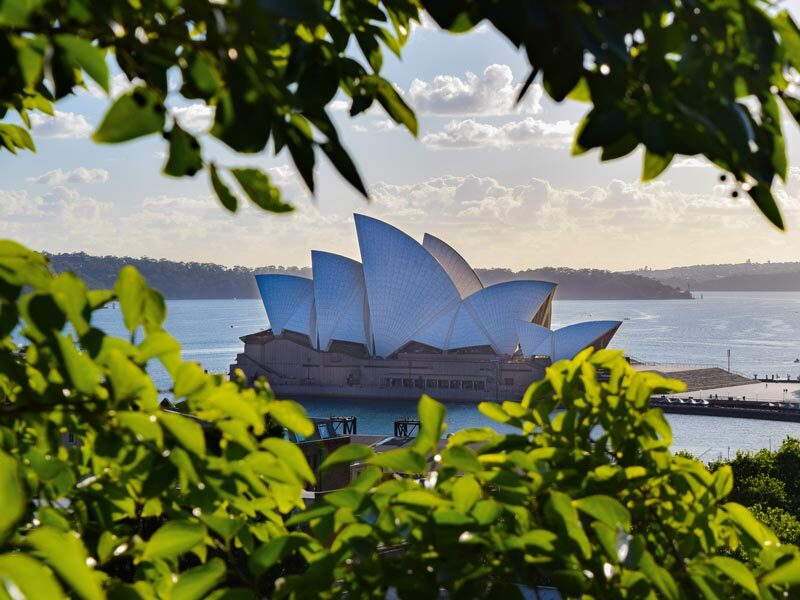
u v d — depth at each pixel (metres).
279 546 3.09
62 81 2.12
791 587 3.10
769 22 2.12
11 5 1.98
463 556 2.98
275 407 3.23
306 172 2.35
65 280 2.45
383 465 3.01
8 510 1.74
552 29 1.89
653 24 2.06
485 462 3.46
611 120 2.07
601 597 3.00
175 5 2.20
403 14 3.44
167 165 2.32
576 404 3.90
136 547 3.57
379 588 2.96
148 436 2.53
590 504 2.92
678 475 3.62
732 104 2.09
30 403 2.66
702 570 3.22
